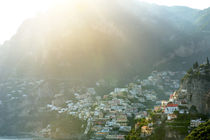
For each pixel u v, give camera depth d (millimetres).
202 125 174625
